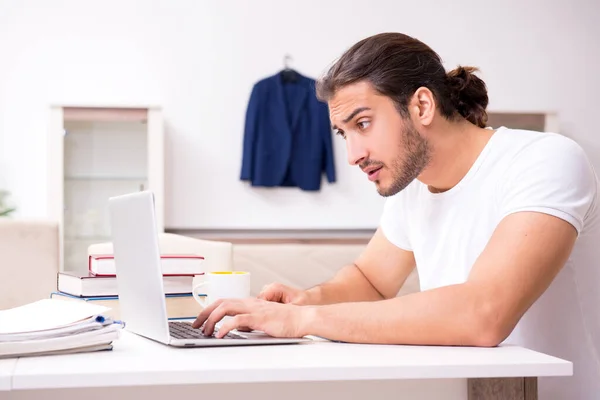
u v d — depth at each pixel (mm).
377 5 4348
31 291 2168
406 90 1240
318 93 1275
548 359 947
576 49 4531
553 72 4512
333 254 3789
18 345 954
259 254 3732
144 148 3832
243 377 865
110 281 1430
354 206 4355
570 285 1339
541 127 4133
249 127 4172
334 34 4316
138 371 850
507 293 1093
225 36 4242
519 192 1209
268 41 4273
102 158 3807
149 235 1059
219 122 4242
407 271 1632
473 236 1358
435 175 1380
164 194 4129
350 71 1223
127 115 3807
